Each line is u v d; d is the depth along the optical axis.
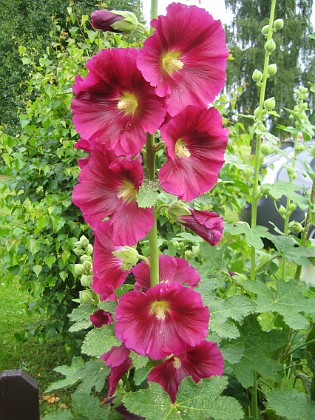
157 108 0.44
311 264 0.81
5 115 4.40
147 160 0.50
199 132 0.46
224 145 0.47
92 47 1.50
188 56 0.46
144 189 0.45
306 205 0.74
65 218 1.17
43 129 1.20
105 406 0.59
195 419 0.48
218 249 0.75
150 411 0.48
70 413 0.59
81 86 0.46
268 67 0.77
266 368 0.69
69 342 1.26
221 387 0.49
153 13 0.50
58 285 1.22
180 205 0.50
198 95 0.47
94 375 0.62
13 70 4.39
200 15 0.45
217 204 1.26
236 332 0.54
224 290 0.93
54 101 1.18
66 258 1.13
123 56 0.44
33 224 1.21
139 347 0.48
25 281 1.26
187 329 0.49
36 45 3.46
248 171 0.77
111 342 0.49
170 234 1.15
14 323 1.59
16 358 1.38
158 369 0.51
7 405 0.58
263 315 1.05
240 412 0.48
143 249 0.94
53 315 1.26
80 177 0.48
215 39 0.46
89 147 0.51
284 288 0.70
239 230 0.72
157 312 0.49
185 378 0.50
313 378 0.76
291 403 0.63
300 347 0.80
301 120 0.80
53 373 1.31
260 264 0.78
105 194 0.49
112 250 0.53
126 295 0.47
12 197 1.26
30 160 1.22
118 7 3.17
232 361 0.63
